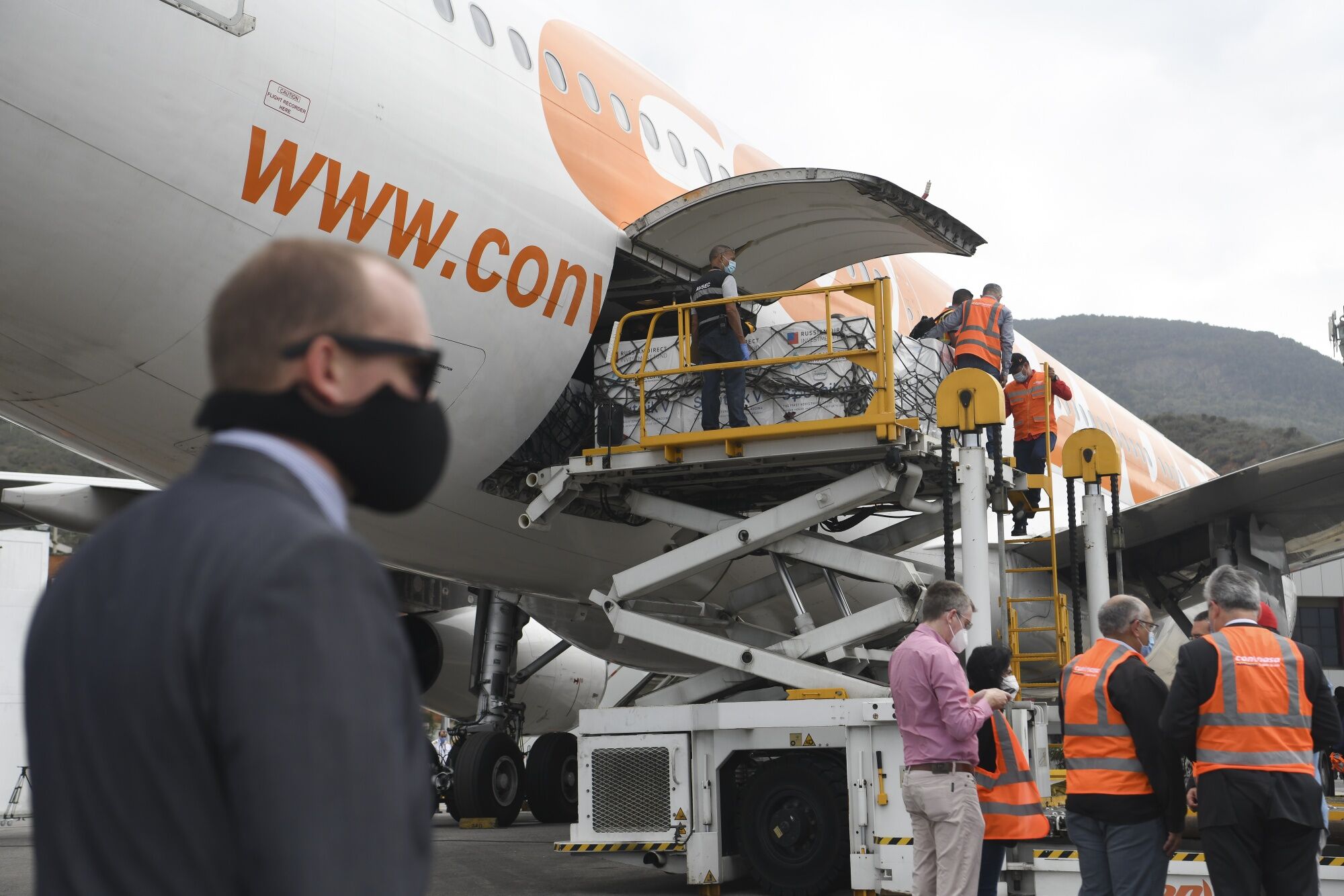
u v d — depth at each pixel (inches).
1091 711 195.9
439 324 302.0
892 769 282.7
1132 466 856.9
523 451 343.0
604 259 344.5
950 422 293.1
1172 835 192.2
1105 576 385.1
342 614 44.4
